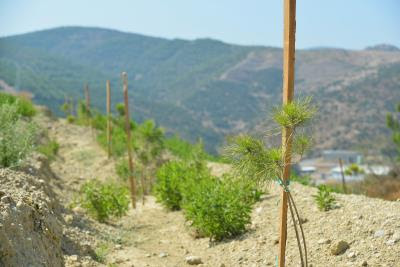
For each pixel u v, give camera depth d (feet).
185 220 32.91
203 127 432.66
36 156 41.73
